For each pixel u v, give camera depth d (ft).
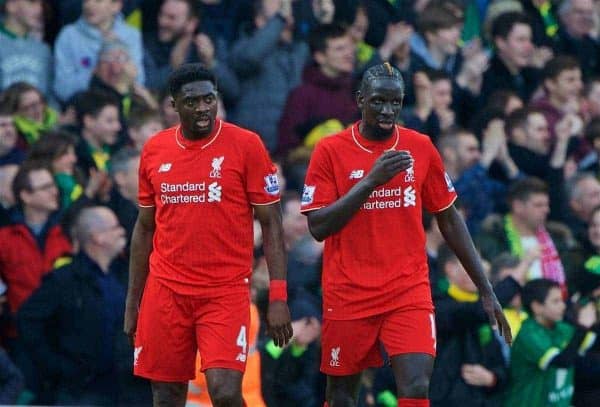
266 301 124.47
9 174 131.95
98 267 124.16
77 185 131.44
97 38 145.07
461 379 124.88
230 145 91.86
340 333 95.04
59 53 145.28
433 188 95.35
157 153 92.53
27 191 127.85
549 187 151.23
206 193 91.25
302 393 122.31
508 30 158.92
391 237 93.91
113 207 131.54
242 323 91.71
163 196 91.91
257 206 92.38
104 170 134.41
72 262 123.65
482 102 156.87
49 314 122.21
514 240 140.26
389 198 93.66
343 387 97.30
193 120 90.58
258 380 115.24
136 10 148.56
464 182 145.28
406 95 150.61
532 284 128.36
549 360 126.93
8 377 121.08
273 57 149.07
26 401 122.01
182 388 94.99
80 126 137.90
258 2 150.61
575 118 155.74
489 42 160.97
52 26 147.84
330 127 145.07
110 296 123.65
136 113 138.72
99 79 144.66
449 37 155.84
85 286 123.03
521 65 159.53
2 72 144.77
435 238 132.16
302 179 138.41
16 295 126.52
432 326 93.71
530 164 151.64
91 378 122.72
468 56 157.07
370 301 93.81
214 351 90.89
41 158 130.31
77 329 122.31
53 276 122.93
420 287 93.97
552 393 128.26
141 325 93.76
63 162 131.03
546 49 162.71
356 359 95.25
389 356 93.45
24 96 137.90
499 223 141.28
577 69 159.02
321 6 152.56
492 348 125.59
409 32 153.89
